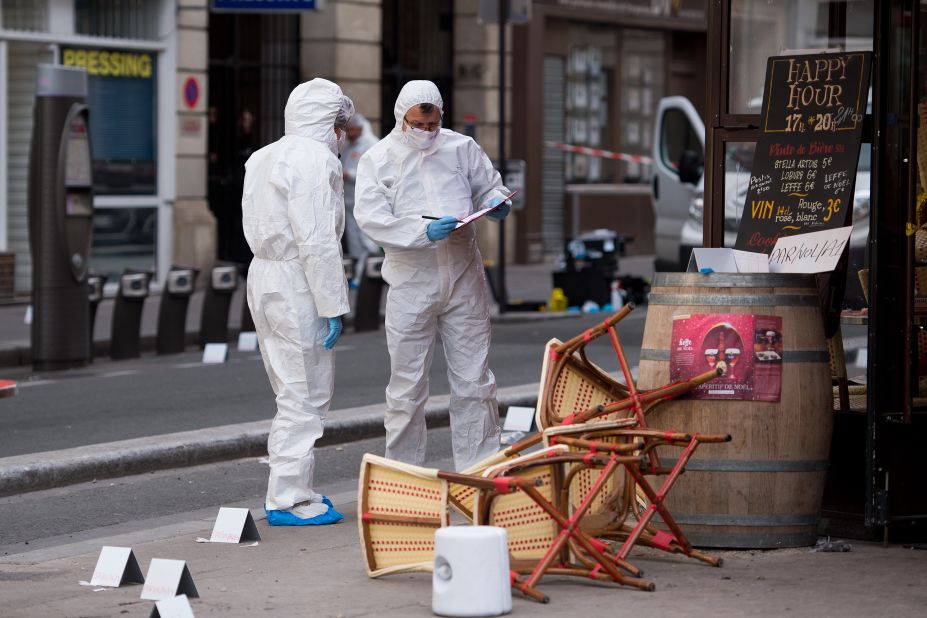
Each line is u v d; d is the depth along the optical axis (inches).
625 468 538.9
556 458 490.6
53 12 1631.4
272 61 1941.4
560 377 557.0
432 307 647.1
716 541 550.3
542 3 2210.9
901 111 539.5
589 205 2348.7
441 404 952.9
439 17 2160.4
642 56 2463.1
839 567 528.7
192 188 1772.9
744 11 609.9
